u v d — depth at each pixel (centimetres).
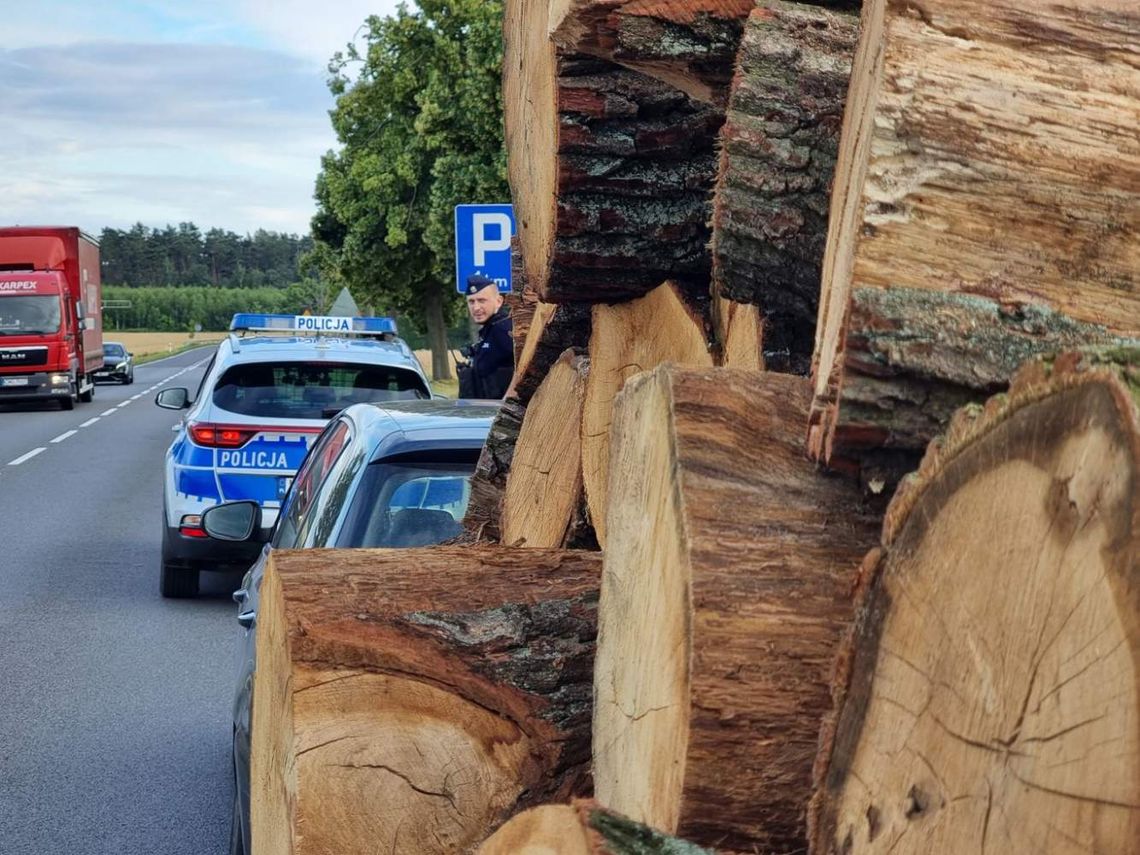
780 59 219
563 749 249
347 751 246
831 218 183
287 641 253
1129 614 107
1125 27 165
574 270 287
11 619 867
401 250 3456
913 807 136
